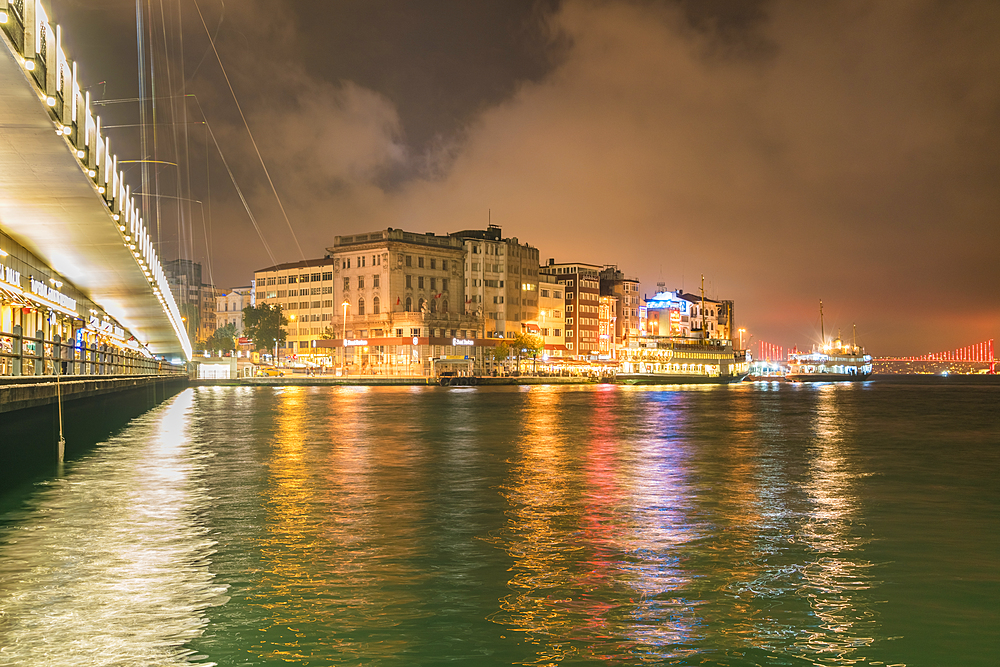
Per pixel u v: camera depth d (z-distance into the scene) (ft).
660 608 54.13
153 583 58.65
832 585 59.77
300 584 58.75
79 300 239.50
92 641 47.24
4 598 55.01
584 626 50.60
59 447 124.06
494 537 75.10
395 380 625.41
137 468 120.98
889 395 584.40
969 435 200.03
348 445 161.17
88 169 114.73
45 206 134.62
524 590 57.88
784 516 86.99
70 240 162.81
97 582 58.70
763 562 66.49
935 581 61.05
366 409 296.71
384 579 60.34
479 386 648.38
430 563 65.21
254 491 100.63
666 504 94.02
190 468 121.90
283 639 47.85
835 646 47.75
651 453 151.74
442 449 155.63
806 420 260.01
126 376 192.75
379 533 76.38
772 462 138.51
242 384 569.64
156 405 309.22
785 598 56.59
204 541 72.13
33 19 79.05
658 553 69.31
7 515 83.51
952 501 97.86
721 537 75.97
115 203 143.95
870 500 98.17
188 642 47.26
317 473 118.32
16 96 85.20
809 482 113.80
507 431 202.18
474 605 54.39
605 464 133.39
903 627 50.83
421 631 49.37
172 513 85.20
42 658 44.86
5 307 151.12
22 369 100.07
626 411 305.94
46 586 57.57
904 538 76.02
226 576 60.64
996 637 49.26
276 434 185.06
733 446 167.53
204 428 200.95
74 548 68.90
